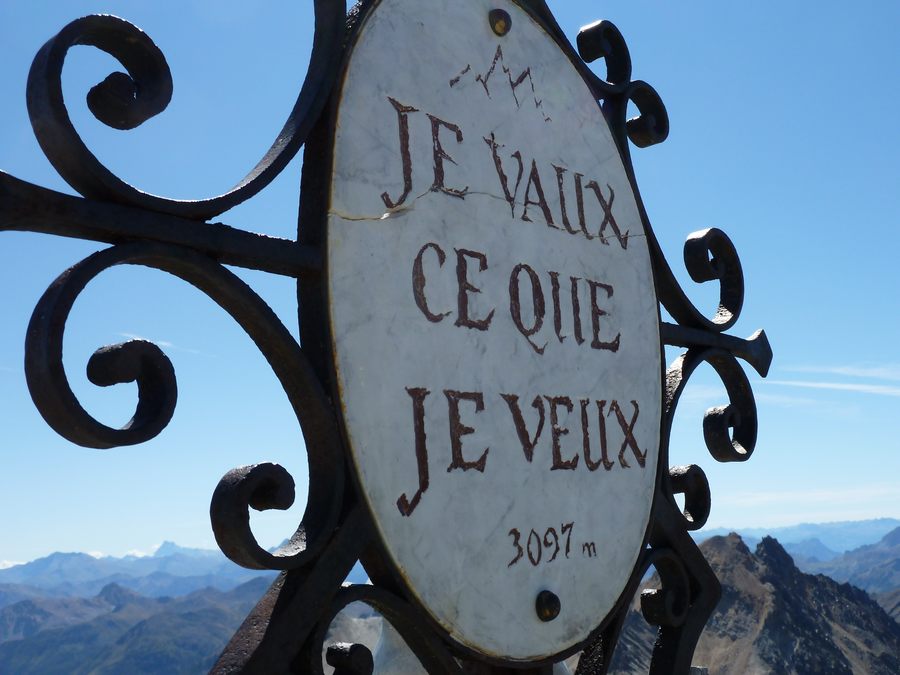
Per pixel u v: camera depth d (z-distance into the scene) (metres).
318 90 0.65
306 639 0.58
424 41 0.74
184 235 0.55
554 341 0.78
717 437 0.94
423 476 0.65
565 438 0.77
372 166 0.67
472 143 0.75
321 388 0.60
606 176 0.88
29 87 0.52
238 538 0.54
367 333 0.64
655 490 0.85
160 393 0.53
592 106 0.89
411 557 0.64
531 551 0.72
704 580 0.90
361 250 0.65
